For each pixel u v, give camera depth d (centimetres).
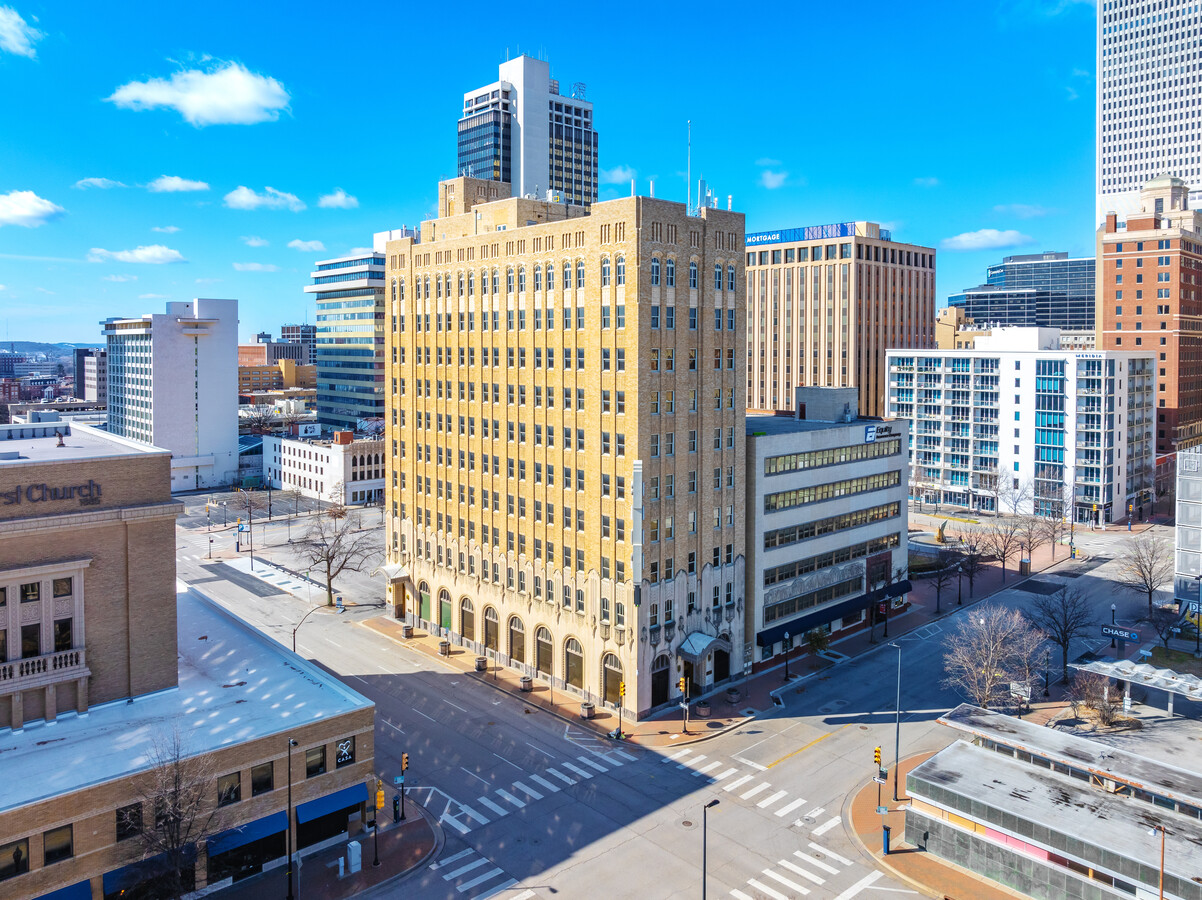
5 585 4431
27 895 3759
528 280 6944
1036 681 6844
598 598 6425
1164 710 6488
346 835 4741
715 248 6612
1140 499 14400
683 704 6294
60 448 5484
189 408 17125
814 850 4588
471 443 7675
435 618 8238
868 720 6247
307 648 7881
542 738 5956
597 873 4366
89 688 4781
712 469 6669
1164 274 16250
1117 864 3906
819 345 17938
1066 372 13662
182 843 3912
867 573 8394
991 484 14612
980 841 4384
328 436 19825
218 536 12744
